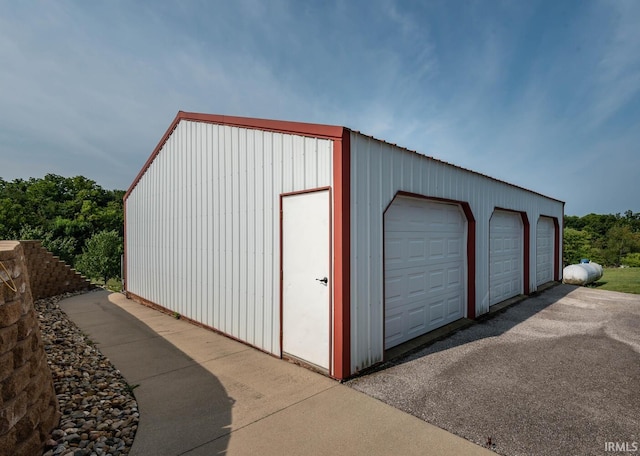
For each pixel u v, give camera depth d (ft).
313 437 7.86
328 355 11.74
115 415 9.07
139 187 28.94
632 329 17.56
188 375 12.01
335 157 11.57
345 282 11.31
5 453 6.09
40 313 23.58
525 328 17.78
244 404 9.62
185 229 21.80
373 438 7.79
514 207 25.35
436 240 17.39
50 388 8.35
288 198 13.70
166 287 24.20
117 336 17.74
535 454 7.18
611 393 10.23
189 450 7.39
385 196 13.25
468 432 8.05
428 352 14.05
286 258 13.78
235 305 16.99
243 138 16.49
